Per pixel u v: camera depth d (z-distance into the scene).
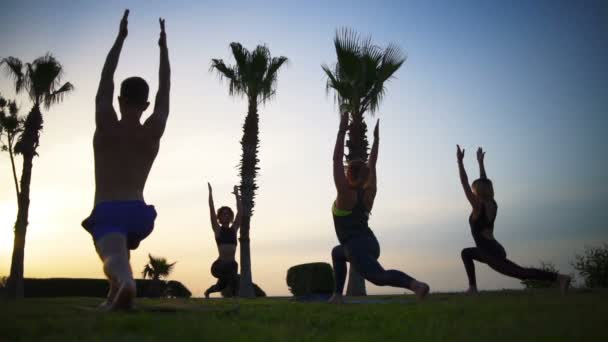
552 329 2.29
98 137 3.74
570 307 3.24
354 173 4.59
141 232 3.67
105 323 2.51
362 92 15.19
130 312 3.17
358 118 15.16
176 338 2.14
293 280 13.34
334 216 4.62
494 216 6.79
